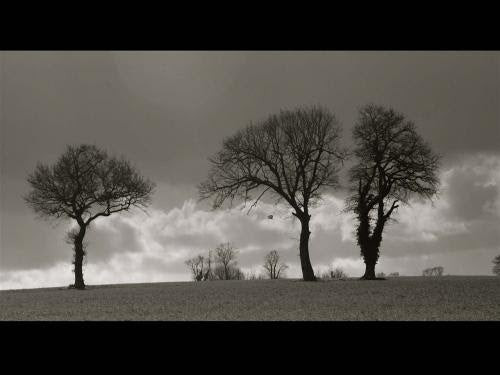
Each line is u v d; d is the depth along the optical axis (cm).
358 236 6612
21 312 3941
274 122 6475
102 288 6625
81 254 6850
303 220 6378
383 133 6581
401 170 6469
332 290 5091
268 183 6347
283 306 3938
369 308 3775
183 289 5822
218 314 3581
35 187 6788
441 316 3391
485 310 3647
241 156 6388
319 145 6378
